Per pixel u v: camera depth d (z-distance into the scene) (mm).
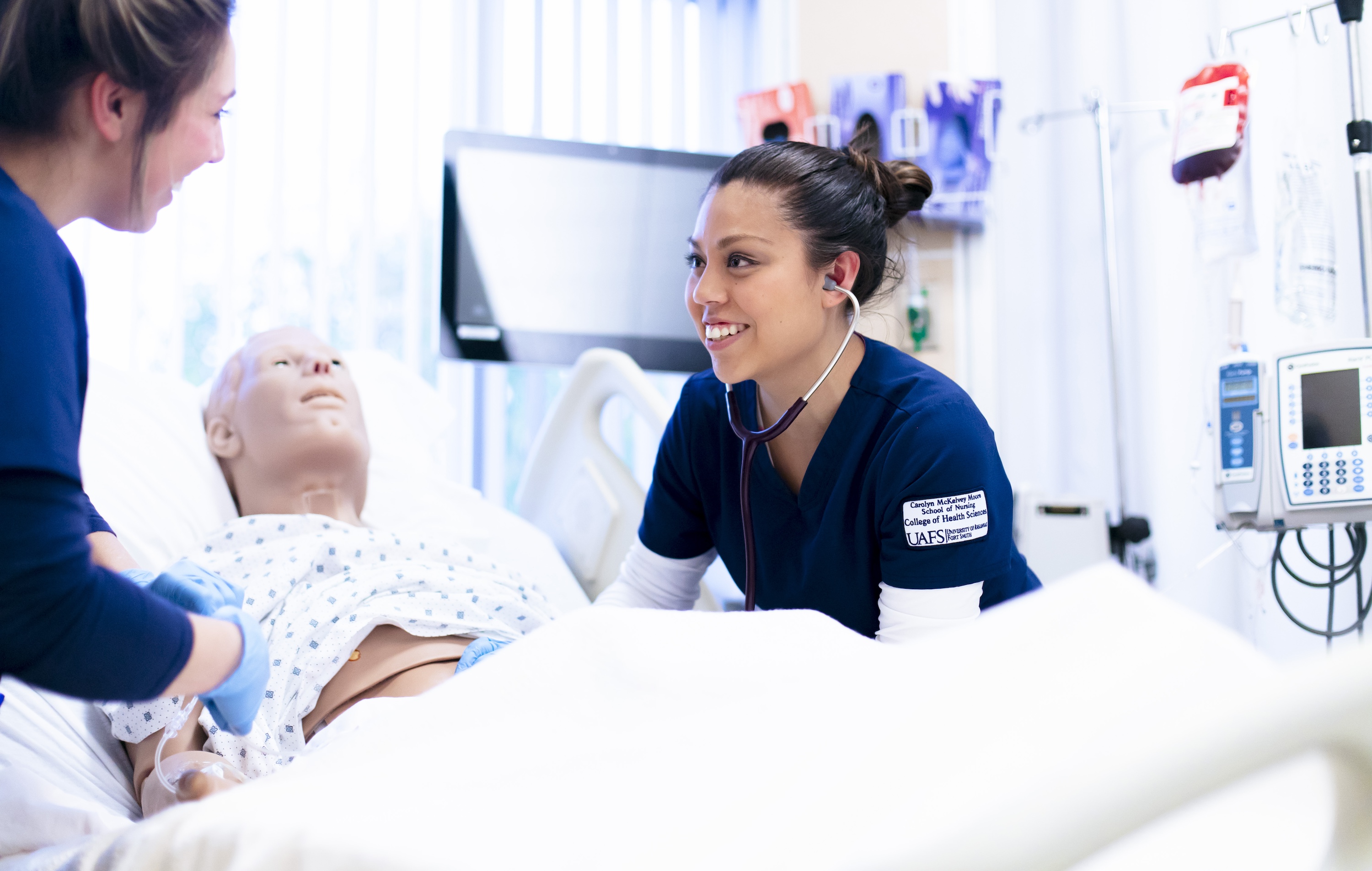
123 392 1783
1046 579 2223
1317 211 2004
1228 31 2006
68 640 604
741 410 1312
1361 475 1562
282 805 534
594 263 2387
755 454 1271
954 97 2705
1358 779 409
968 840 349
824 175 1174
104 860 554
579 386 2080
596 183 2398
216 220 2369
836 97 2775
